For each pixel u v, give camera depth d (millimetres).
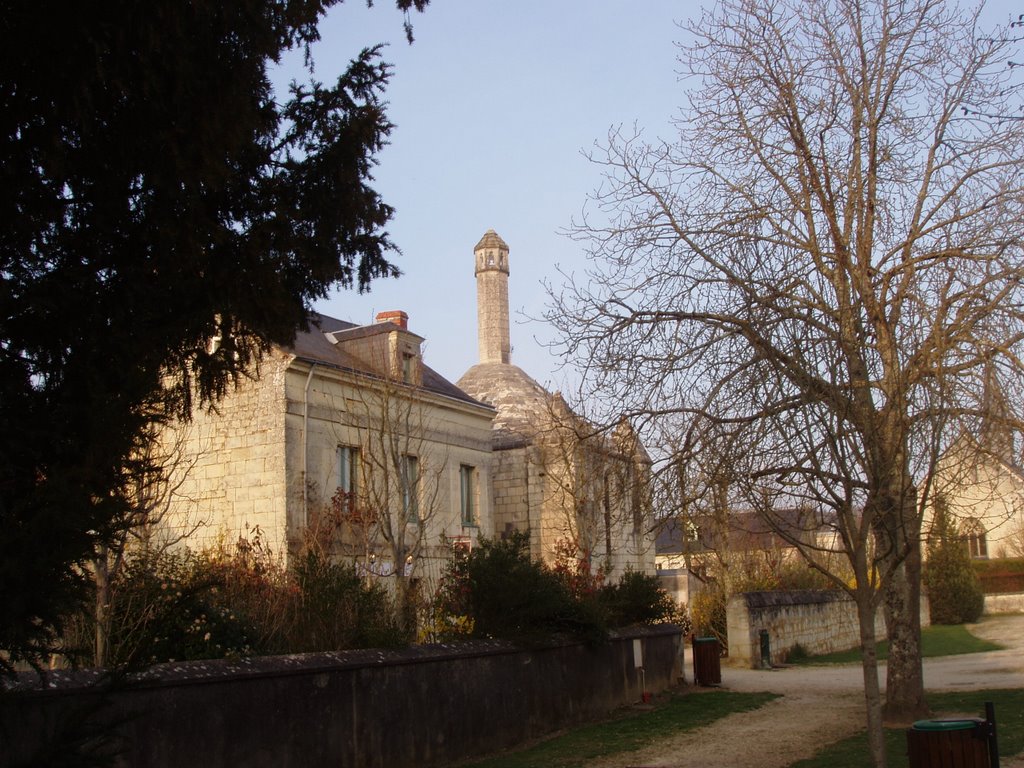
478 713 13281
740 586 29859
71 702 7715
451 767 12281
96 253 6762
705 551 27391
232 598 12805
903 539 10234
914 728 8633
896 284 13969
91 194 6816
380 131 8469
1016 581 46906
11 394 5918
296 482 24516
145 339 6699
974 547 49812
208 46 7152
